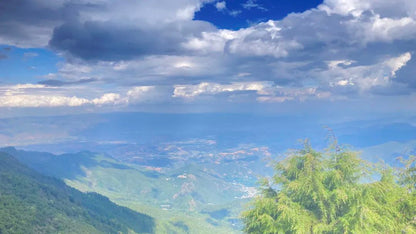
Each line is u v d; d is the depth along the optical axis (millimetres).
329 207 21922
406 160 23453
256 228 23641
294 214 21203
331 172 22562
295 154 24734
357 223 20266
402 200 21562
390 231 20562
